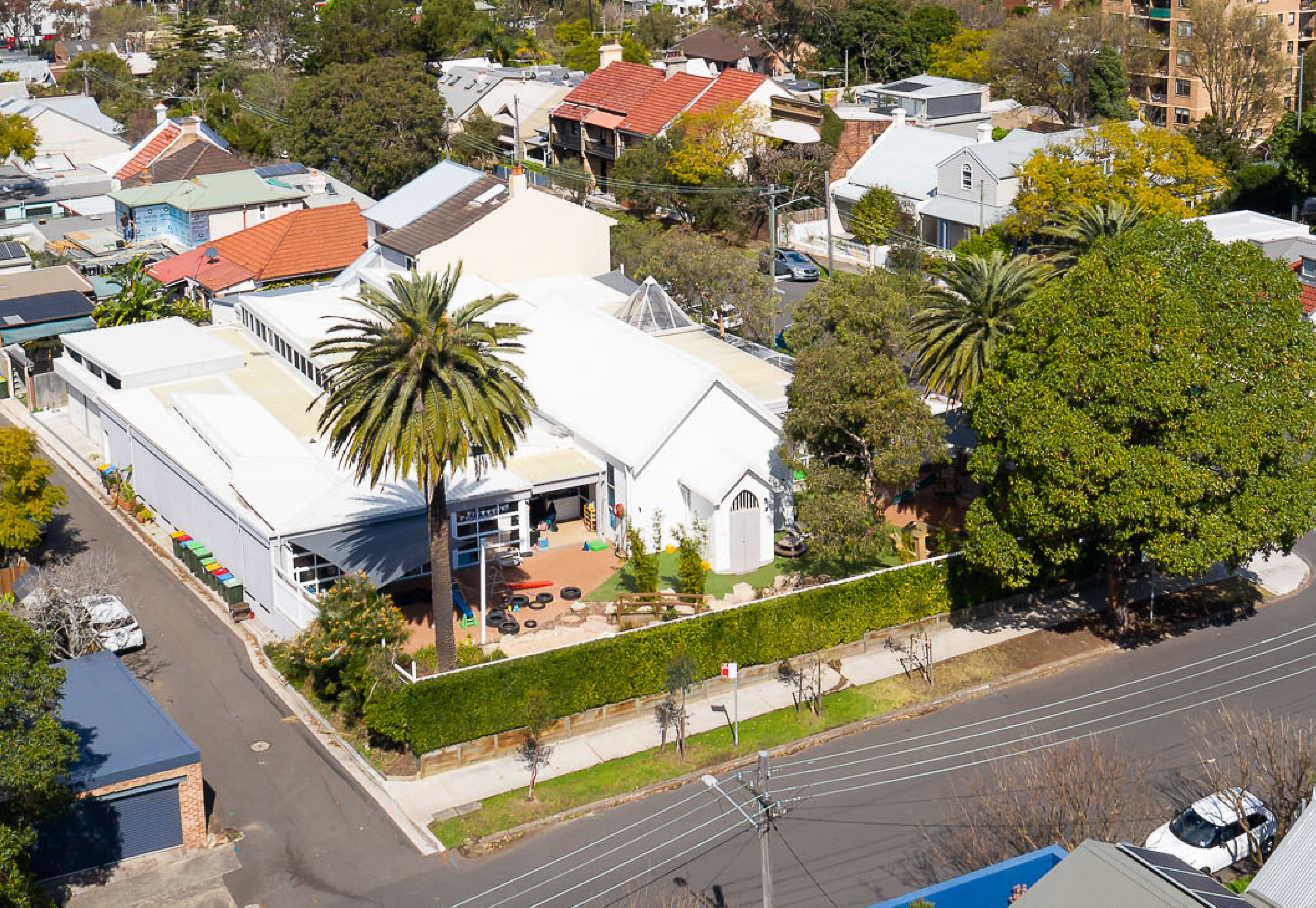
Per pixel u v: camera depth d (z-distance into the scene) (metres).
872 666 54.91
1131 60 139.12
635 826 45.47
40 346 82.31
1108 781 42.00
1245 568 62.81
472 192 92.50
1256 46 131.88
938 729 50.66
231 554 60.41
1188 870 35.38
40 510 60.31
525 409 49.97
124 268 91.62
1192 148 98.31
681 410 61.12
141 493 69.69
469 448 51.53
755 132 112.56
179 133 119.50
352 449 49.34
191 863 43.72
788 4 162.25
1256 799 43.09
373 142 122.81
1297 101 136.00
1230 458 50.88
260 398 70.81
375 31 167.62
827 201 102.69
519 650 52.38
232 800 46.81
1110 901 33.84
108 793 42.59
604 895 41.94
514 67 174.62
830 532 55.94
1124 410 50.97
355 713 51.28
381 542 55.59
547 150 138.12
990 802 43.03
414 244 88.75
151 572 62.91
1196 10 133.88
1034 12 160.00
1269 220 95.62
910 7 173.88
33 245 106.88
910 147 114.19
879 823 45.06
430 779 48.12
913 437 56.50
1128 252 54.00
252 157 129.75
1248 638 56.59
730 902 41.28
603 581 59.53
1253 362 52.44
